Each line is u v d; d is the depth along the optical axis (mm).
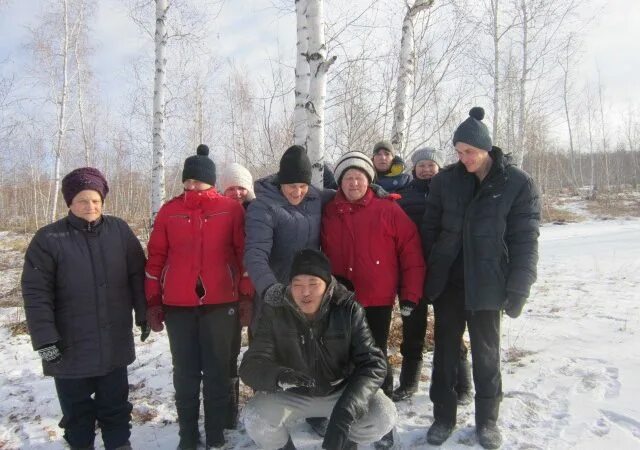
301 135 4391
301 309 2541
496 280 2693
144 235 15172
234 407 3160
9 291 7961
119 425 2814
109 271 2725
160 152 8719
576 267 8812
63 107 16078
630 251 10344
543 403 3225
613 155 46594
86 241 2680
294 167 2799
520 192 2697
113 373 2793
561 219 20594
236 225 2963
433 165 3652
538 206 2715
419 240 3045
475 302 2699
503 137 21328
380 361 2578
